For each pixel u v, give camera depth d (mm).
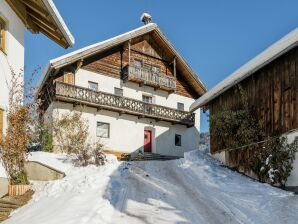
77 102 20953
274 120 11680
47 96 21938
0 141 9445
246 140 12906
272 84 11938
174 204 8586
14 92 10180
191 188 10508
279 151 10719
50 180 11438
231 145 14086
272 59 10461
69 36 10992
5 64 9930
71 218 6941
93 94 21656
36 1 10133
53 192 9859
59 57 20422
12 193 9570
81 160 13766
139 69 24531
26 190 9938
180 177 12430
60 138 19469
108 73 23797
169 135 26000
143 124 24641
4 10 9891
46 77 20938
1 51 9688
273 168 10781
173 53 26812
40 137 18500
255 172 11883
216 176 12352
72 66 22062
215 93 14234
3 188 9359
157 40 26844
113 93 23797
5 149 9562
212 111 16656
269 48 13078
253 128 12781
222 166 14344
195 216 7570
